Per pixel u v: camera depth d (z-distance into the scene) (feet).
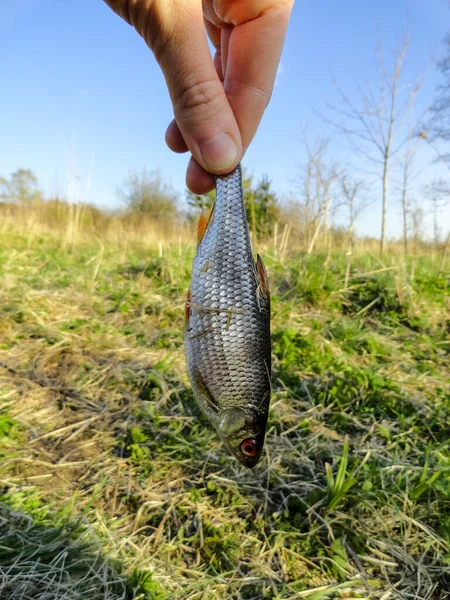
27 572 0.68
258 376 0.58
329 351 1.50
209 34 0.84
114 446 1.03
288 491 0.92
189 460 0.98
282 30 0.70
